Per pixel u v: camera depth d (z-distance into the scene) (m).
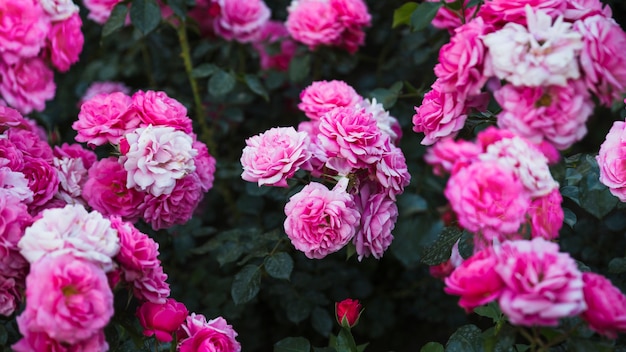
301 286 1.22
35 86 1.08
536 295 0.76
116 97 1.02
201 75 1.29
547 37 0.83
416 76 1.46
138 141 0.97
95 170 1.03
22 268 0.87
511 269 0.77
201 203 1.41
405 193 1.32
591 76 0.83
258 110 1.49
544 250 0.79
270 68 1.47
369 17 1.29
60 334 0.80
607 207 0.99
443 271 1.19
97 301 0.81
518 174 0.82
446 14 1.20
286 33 1.48
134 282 0.88
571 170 1.02
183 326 0.93
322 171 1.01
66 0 1.06
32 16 1.03
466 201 0.82
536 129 0.85
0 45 1.02
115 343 0.89
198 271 1.33
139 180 0.97
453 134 0.94
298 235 0.95
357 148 0.96
